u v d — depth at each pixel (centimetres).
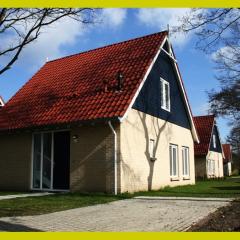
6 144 1997
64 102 1903
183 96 2434
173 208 1253
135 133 1769
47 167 1848
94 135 1692
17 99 2192
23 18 1320
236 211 1109
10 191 1880
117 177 1623
